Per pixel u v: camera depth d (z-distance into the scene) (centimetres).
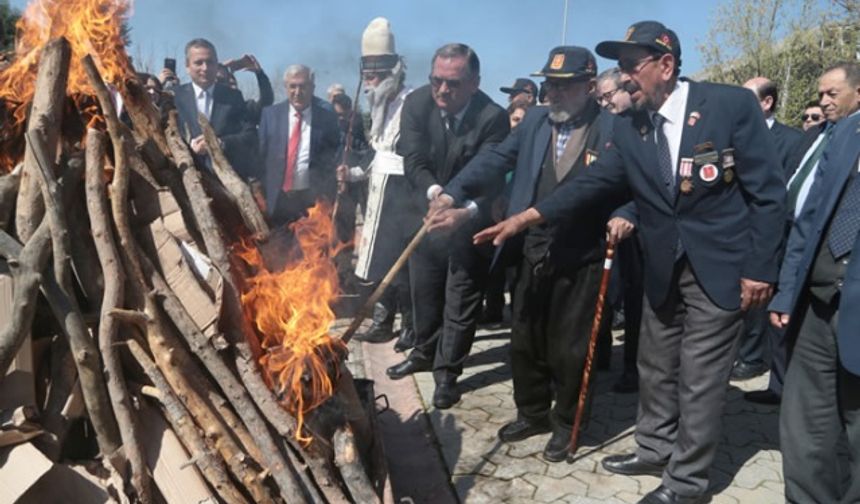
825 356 259
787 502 279
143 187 260
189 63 500
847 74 354
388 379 443
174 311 238
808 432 267
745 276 271
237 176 309
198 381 239
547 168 336
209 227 258
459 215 327
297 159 541
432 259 421
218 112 507
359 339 516
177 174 276
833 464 270
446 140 409
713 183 267
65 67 249
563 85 316
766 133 267
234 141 507
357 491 239
